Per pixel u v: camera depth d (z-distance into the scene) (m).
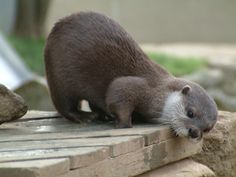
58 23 9.78
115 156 7.63
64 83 9.68
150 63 9.69
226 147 10.05
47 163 6.65
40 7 35.34
